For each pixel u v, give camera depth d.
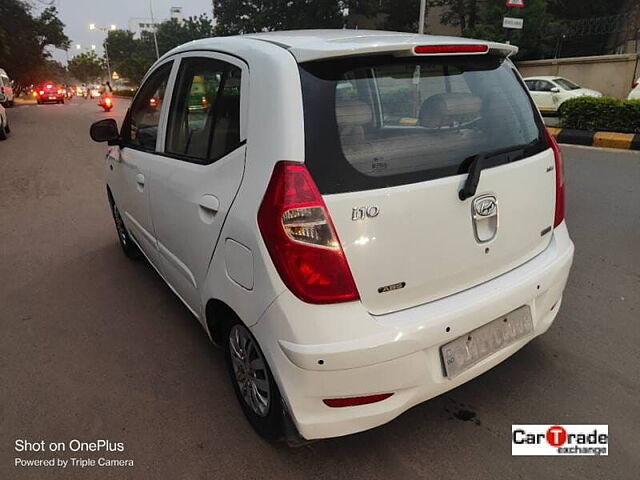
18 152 11.34
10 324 3.51
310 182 1.80
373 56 1.99
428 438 2.34
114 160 4.02
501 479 2.11
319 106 1.87
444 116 2.09
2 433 2.47
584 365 2.83
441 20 26.67
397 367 1.88
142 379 2.86
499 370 2.80
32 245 5.08
